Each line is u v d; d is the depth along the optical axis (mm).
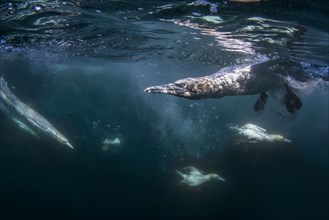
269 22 8219
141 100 36656
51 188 40594
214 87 2811
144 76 33375
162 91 2535
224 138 27469
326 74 14719
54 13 8594
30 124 13156
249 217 22172
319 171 31266
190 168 19172
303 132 41375
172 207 23375
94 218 23047
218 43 11867
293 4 6684
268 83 3529
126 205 24812
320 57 11703
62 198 31422
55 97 36531
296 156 31078
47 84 33781
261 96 3779
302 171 30547
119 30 10711
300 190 27969
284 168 29641
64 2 7602
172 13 8227
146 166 31125
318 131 42219
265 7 7066
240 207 23234
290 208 24734
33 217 25203
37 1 7535
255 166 27859
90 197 27812
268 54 12312
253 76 3381
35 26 10234
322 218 24016
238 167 26781
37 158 45781
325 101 36344
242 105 42719
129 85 38156
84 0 7430
